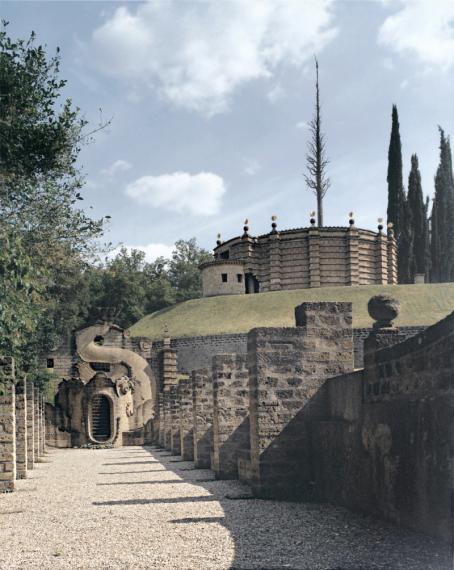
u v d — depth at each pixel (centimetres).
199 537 1181
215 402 2259
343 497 1460
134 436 5125
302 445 1709
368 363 1341
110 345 5966
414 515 1094
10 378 2073
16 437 2514
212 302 8319
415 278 8950
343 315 1773
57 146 2327
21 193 2377
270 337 1736
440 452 995
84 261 2617
